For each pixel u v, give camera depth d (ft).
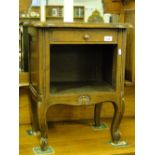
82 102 5.19
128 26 5.10
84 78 6.29
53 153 5.26
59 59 6.11
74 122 6.86
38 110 5.05
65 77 6.20
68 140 5.85
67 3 5.71
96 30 4.96
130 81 6.79
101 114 7.10
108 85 5.75
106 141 5.83
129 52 6.75
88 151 5.37
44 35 4.81
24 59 6.41
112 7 6.71
